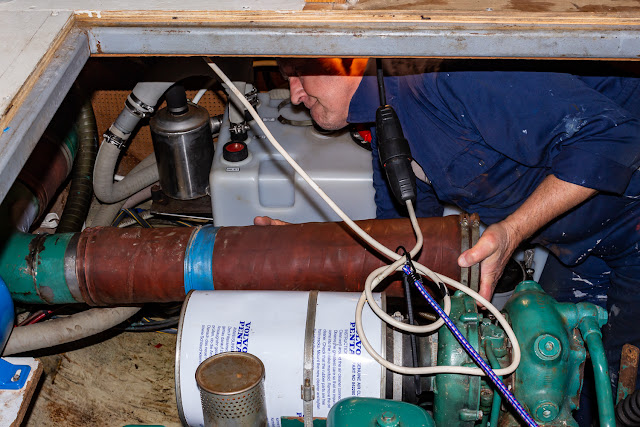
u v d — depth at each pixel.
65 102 1.75
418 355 1.04
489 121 1.24
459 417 1.00
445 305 1.01
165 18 0.87
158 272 1.18
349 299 1.07
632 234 1.44
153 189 1.85
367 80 1.35
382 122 1.13
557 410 0.97
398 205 1.62
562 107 1.16
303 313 1.04
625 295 1.53
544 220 1.20
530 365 0.96
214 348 1.02
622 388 1.10
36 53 0.82
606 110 1.15
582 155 1.16
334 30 0.85
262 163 1.69
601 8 0.88
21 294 1.20
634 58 0.86
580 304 1.02
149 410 1.72
